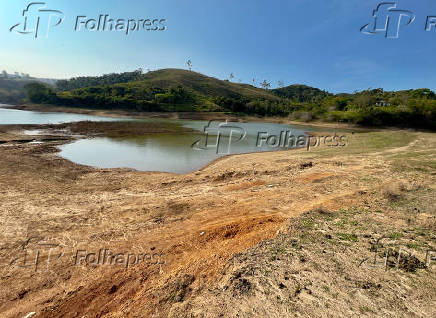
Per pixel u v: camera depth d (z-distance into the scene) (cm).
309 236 531
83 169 1392
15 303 407
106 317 366
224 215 730
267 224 635
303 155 1703
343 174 1110
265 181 1098
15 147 1841
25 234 626
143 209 800
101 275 467
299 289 372
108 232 636
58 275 471
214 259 482
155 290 408
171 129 3653
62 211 782
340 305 338
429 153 1489
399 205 686
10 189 969
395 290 362
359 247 479
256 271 420
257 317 327
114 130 3203
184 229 645
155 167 1527
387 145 1978
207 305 357
